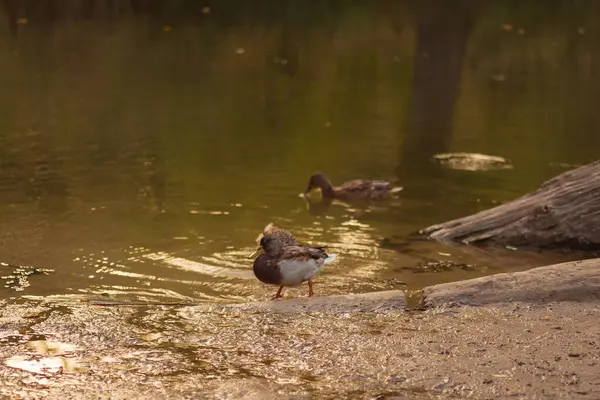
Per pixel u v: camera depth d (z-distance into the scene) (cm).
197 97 2022
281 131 1741
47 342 675
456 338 687
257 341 684
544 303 773
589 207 1085
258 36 2955
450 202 1280
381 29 3162
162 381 604
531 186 1366
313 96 2112
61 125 1689
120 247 1012
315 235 1108
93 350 661
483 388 593
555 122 1888
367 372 622
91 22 3077
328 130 1775
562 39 3120
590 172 1120
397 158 1561
